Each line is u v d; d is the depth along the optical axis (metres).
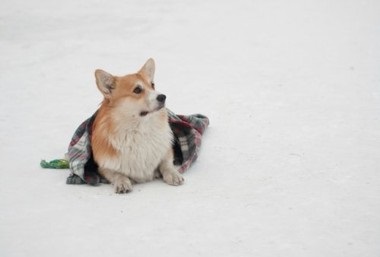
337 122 3.66
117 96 3.25
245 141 3.54
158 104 3.23
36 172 3.36
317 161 3.33
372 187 3.13
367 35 5.10
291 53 4.75
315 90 4.07
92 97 4.15
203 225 2.97
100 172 3.30
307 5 6.70
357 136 3.51
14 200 3.15
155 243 2.89
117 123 3.23
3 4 6.80
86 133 3.36
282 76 4.33
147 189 3.22
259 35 5.41
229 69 4.51
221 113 3.85
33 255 2.85
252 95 4.06
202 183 3.22
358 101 3.88
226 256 2.82
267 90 4.12
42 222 3.01
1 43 5.22
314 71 4.37
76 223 3.00
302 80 4.24
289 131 3.61
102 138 3.26
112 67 4.60
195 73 4.47
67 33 5.56
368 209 3.00
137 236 2.93
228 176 3.27
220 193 3.15
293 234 2.90
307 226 2.94
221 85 4.24
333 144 3.46
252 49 4.93
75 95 4.18
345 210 3.01
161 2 7.05
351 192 3.10
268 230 2.93
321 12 6.27
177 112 3.88
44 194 3.19
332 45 4.85
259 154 3.42
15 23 5.89
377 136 3.50
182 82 4.32
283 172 3.27
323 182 3.18
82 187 3.25
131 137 3.23
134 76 3.28
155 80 4.37
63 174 3.35
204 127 3.62
